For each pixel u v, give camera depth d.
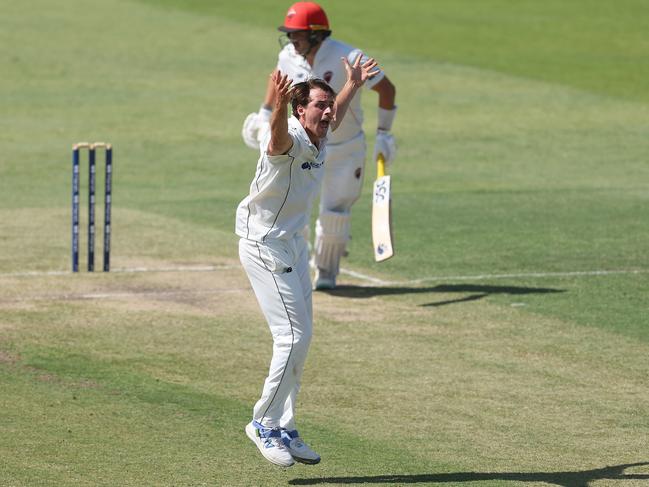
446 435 26.64
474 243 46.38
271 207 23.86
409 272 42.00
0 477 23.64
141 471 24.17
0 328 34.09
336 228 39.03
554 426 27.31
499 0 117.62
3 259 42.44
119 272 41.00
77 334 33.75
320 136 23.78
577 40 100.69
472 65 91.44
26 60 90.81
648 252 44.97
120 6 113.19
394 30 103.50
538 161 64.56
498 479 24.09
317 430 26.84
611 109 78.56
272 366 23.97
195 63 91.44
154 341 33.28
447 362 31.91
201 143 68.00
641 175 61.25
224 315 36.06
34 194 54.81
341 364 31.59
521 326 35.31
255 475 24.16
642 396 29.48
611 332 34.75
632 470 24.64
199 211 51.72
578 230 48.72
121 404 28.20
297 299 24.11
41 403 28.11
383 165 38.41
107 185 40.50
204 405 28.28
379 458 25.20
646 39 101.06
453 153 66.31
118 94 81.00
